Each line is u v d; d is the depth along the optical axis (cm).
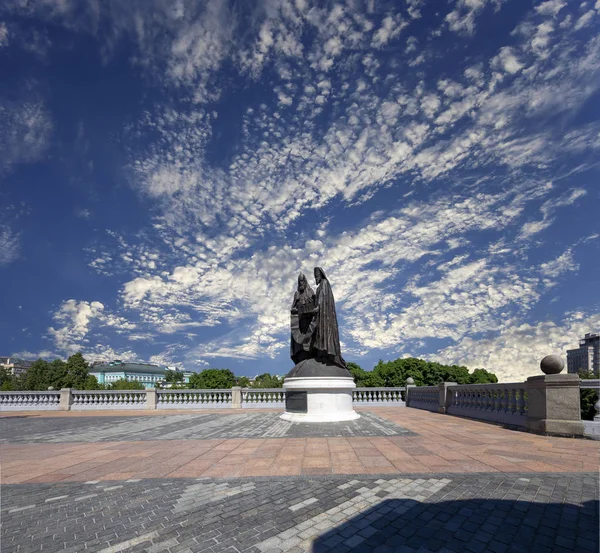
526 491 638
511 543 460
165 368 19350
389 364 6612
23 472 855
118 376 16650
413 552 444
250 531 506
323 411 1636
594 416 1160
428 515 544
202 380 7888
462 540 469
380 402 2714
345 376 1700
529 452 935
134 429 1591
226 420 1848
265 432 1370
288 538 483
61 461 968
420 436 1205
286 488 682
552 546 450
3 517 577
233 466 853
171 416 2162
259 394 2714
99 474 823
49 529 528
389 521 527
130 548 466
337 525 519
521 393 1405
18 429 1689
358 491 656
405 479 716
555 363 1205
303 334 1800
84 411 2667
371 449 1002
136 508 602
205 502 620
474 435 1218
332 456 923
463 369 6538
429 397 2352
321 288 1764
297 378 1684
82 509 604
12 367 16375
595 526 500
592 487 655
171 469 845
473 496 617
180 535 499
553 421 1187
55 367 8581
